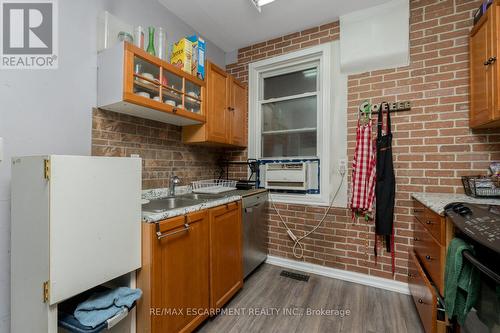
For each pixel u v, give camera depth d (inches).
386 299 75.6
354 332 60.7
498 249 28.0
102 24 63.2
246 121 113.3
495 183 61.0
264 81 114.1
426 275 59.2
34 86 51.6
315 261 95.2
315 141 101.2
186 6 84.0
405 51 78.6
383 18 81.8
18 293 43.4
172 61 78.3
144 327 49.3
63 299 37.5
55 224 36.5
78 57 58.7
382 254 83.1
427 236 60.2
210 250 65.8
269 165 102.9
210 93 87.4
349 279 88.0
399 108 79.7
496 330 31.0
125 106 61.8
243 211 84.0
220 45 112.4
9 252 47.4
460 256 38.6
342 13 87.5
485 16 58.7
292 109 107.0
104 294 45.6
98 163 42.3
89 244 40.9
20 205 42.6
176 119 78.8
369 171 83.4
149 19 77.6
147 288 49.2
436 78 75.2
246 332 61.1
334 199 91.6
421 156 77.0
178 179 83.0
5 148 47.4
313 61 101.0
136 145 73.5
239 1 81.5
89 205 40.9
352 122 88.3
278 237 103.2
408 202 78.8
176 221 54.5
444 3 74.3
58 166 36.8
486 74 59.1
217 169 114.0
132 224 48.3
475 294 36.7
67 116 56.8
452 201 57.1
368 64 84.7
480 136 69.6
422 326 62.2
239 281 80.4
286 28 97.8
